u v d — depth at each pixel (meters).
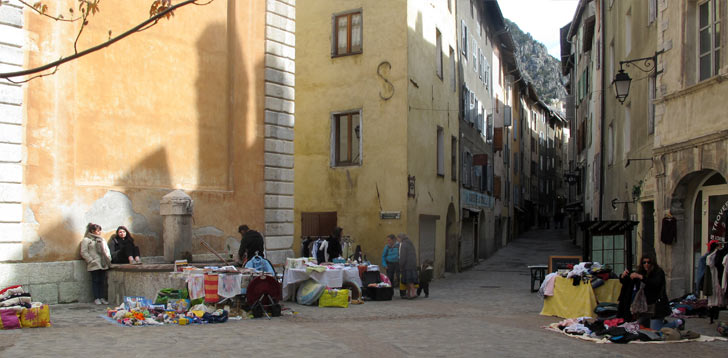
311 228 22.16
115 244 12.77
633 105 18.84
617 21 22.41
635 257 18.00
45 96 12.00
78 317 10.59
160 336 8.77
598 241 14.55
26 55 11.73
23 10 11.67
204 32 15.21
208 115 15.22
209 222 14.89
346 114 22.22
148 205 13.69
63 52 12.35
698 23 13.49
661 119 14.62
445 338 9.17
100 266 12.27
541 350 8.40
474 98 32.19
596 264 12.38
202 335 8.95
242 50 15.95
